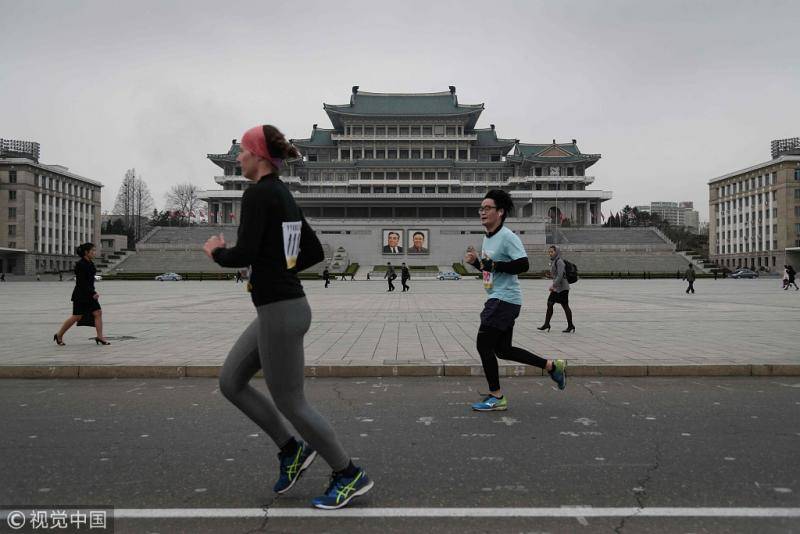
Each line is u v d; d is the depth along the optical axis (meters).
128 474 4.00
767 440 4.73
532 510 3.35
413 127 101.38
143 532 3.09
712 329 12.39
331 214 91.81
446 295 29.75
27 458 4.34
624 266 75.12
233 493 3.65
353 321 14.66
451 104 103.31
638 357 8.41
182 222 112.44
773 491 3.63
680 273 65.94
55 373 7.84
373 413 5.73
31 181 87.25
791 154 92.56
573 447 4.57
